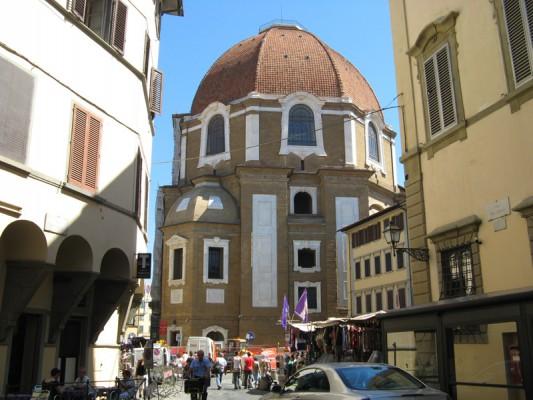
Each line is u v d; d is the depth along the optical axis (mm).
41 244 13828
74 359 17281
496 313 9055
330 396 8781
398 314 11664
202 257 50594
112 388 16141
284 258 50438
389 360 12117
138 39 19109
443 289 15461
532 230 12406
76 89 15609
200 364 17969
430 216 16266
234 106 56094
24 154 13383
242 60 59500
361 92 60031
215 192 53531
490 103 14031
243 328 48406
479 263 14078
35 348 15094
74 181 15172
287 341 40312
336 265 50562
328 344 27703
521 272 12711
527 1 13086
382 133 60594
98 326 17906
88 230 15578
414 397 8227
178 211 53125
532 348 8328
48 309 15523
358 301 44125
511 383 9023
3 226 12672
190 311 49188
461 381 9945
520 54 13188
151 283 60938
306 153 54094
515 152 13141
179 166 61844
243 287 49344
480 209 14195
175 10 25109
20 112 13383
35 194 13656
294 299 49812
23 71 13609
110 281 18062
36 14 14250
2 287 13633
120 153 17609
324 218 52000
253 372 32438
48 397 12922
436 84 16281
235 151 55062
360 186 52906
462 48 15258
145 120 20938
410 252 16219
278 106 55062
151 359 21750
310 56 58594
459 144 15156
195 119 59188
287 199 52406
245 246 50406
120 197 17406
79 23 15805
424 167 16719
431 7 16812
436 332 10492
